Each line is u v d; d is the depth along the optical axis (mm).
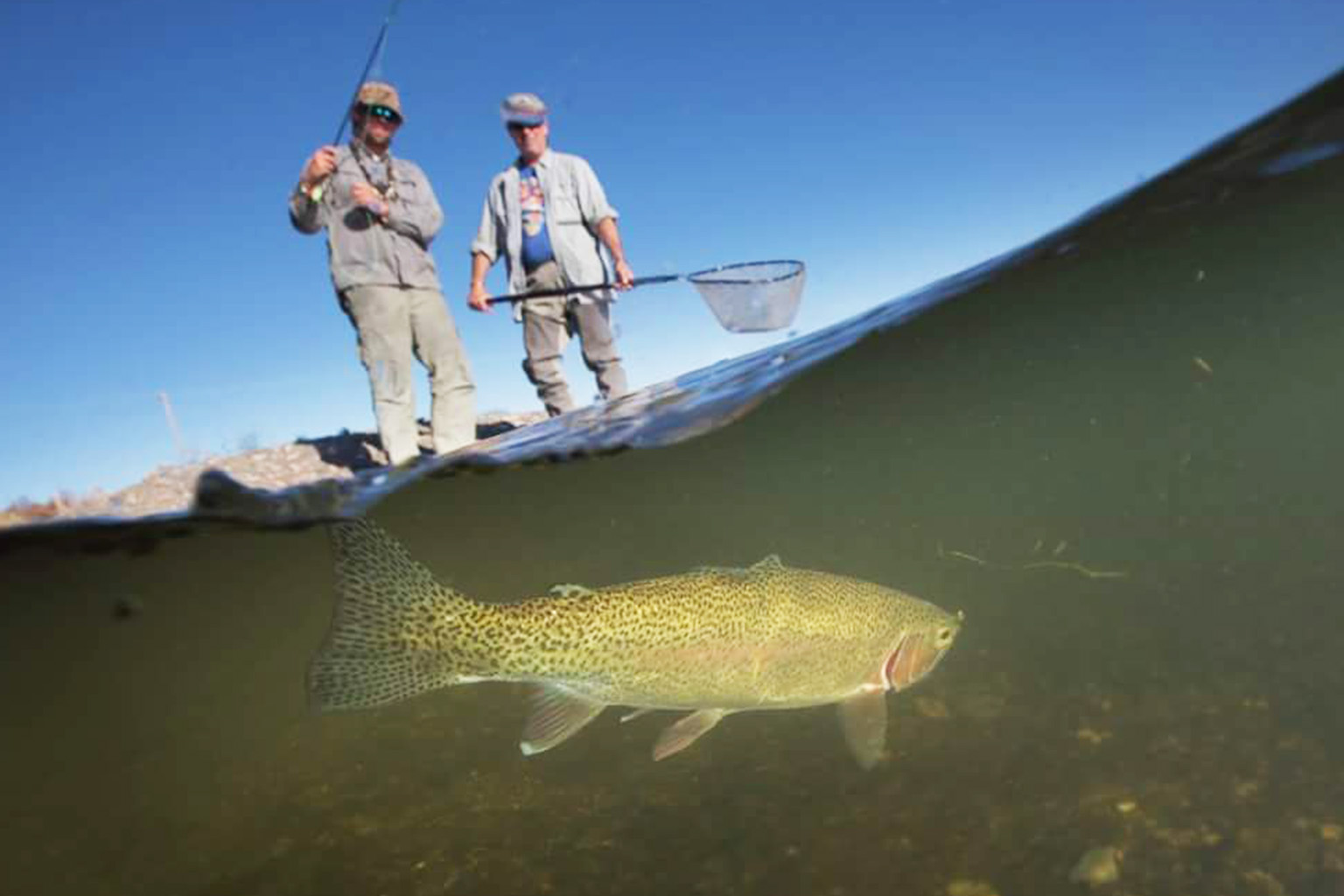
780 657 1899
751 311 3260
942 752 2207
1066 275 2369
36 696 4105
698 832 1946
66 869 1967
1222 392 7461
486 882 1815
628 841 1932
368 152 3502
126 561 2576
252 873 1896
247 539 2549
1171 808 1918
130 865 1962
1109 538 6848
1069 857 1777
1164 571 4461
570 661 1790
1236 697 2408
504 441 2840
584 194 3816
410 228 3547
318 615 5508
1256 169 1848
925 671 2096
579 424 2691
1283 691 2416
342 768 2336
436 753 2391
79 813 2234
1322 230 2699
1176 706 2379
